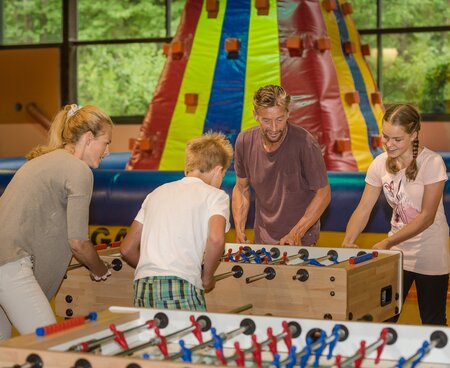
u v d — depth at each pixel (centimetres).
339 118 709
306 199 426
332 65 721
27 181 323
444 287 398
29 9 1291
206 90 711
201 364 196
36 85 1278
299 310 339
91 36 1279
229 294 352
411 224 377
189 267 303
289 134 416
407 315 563
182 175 594
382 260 362
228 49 704
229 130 693
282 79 702
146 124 728
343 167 689
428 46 1160
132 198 593
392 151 374
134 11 1262
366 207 411
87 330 236
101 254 406
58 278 338
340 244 551
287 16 712
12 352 211
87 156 343
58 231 328
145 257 306
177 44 725
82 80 1283
